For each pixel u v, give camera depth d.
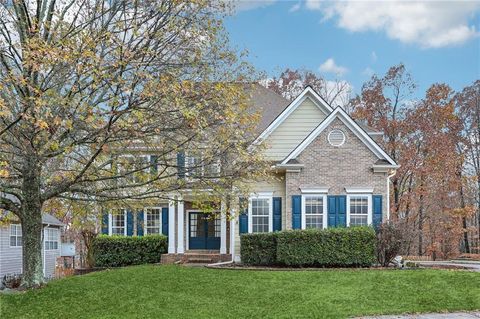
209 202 17.20
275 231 20.64
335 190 21.48
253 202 22.50
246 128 13.80
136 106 11.56
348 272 16.20
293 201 21.50
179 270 16.58
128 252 23.66
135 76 11.40
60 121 10.62
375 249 18.48
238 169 13.46
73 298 12.72
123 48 11.63
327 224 21.33
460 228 37.28
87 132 12.77
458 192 39.09
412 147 38.34
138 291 13.55
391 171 22.03
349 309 11.84
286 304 12.41
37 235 13.83
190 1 12.54
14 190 14.92
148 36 12.30
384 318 11.12
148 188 14.62
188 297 13.09
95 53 11.85
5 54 12.32
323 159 21.64
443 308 11.95
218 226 25.42
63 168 14.26
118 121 11.77
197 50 13.00
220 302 12.65
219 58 13.62
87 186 14.01
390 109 40.81
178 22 12.75
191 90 12.05
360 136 21.59
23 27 12.72
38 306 12.06
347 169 21.55
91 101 12.59
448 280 14.55
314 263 18.39
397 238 18.67
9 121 11.52
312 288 13.97
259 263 19.45
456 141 40.72
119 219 24.84
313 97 24.38
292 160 21.66
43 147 11.64
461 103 42.19
